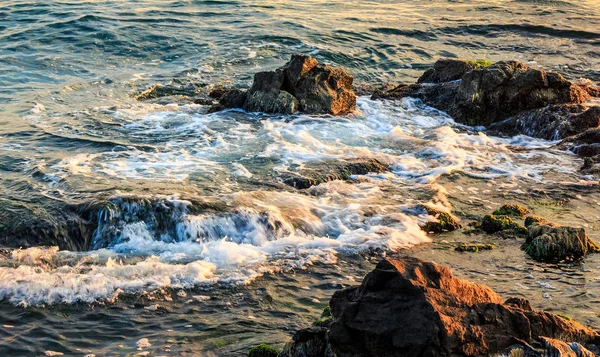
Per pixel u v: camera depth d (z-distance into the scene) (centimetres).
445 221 1488
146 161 1772
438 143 1994
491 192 1691
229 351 976
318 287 1202
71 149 1856
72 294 1138
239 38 3231
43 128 2044
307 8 4078
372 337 744
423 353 720
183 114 2225
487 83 2270
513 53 3241
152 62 2909
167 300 1138
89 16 3425
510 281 1220
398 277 767
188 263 1267
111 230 1376
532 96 2284
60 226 1366
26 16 3497
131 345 1004
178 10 3766
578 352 770
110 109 2272
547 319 814
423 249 1371
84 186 1564
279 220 1426
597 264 1301
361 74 2884
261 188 1612
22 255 1274
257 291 1177
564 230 1362
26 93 2452
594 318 1053
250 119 2183
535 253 1334
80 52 2981
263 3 4103
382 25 3656
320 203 1552
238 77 2734
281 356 808
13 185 1573
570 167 1872
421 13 4081
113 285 1169
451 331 725
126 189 1547
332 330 760
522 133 2200
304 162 1792
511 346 749
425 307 739
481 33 3591
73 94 2455
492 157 1938
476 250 1364
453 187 1712
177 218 1408
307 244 1363
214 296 1156
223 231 1402
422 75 2686
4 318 1062
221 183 1628
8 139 1931
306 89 2284
